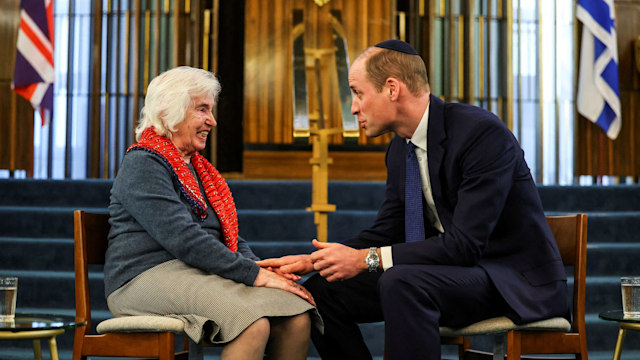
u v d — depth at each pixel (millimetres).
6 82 7141
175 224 2283
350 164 7008
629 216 5152
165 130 2453
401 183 2635
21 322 2232
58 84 7316
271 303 2227
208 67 7559
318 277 2635
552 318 2322
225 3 7691
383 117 2475
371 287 2547
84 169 7270
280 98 7109
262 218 5086
